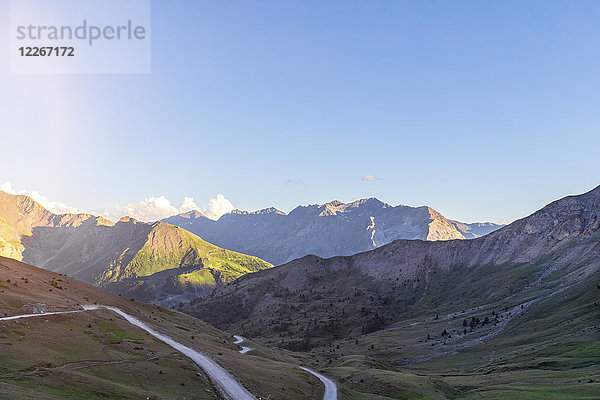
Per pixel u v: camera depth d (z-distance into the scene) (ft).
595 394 308.40
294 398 258.78
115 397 170.19
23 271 366.22
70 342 217.56
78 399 156.04
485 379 479.00
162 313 483.92
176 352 261.24
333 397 294.46
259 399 231.09
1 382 149.69
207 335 444.55
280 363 381.81
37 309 251.39
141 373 207.62
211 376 239.09
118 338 249.96
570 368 495.00
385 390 366.02
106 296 406.21
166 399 185.88
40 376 165.89
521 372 500.33
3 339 192.24
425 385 392.06
